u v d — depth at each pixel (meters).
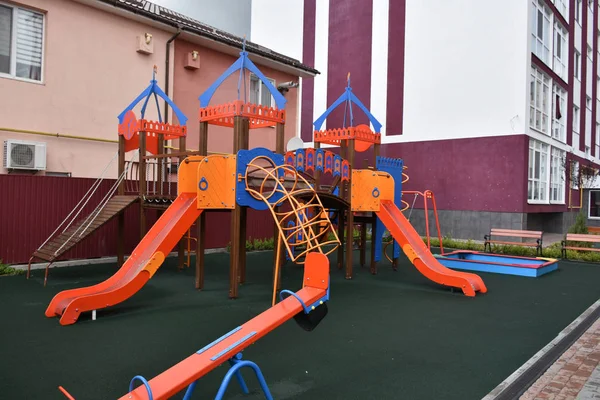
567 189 21.83
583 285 9.12
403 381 4.11
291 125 16.64
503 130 16.91
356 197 9.39
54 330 5.45
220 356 3.00
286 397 3.73
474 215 17.47
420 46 19.03
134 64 11.71
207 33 12.90
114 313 6.31
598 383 4.10
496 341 5.36
